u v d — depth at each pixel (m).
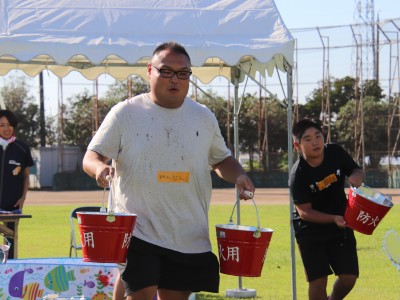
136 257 5.18
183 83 5.22
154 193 5.20
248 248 5.16
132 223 4.93
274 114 64.12
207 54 7.49
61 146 55.31
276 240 17.44
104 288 7.41
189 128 5.30
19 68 10.70
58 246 16.36
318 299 7.33
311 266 7.26
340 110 62.53
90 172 5.09
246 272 5.21
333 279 11.68
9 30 7.58
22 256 14.48
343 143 60.75
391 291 10.64
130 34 7.71
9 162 10.41
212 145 5.52
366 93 63.75
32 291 7.43
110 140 5.25
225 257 5.25
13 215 9.40
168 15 7.94
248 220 23.45
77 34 7.63
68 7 7.93
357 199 6.40
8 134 10.44
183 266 5.28
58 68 10.84
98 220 4.83
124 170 5.27
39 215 26.12
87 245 4.89
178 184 5.22
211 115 5.46
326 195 7.18
